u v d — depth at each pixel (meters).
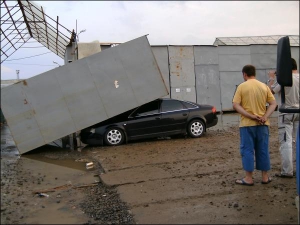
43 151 10.39
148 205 5.16
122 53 10.59
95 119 10.35
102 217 4.82
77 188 6.34
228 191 5.59
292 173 6.14
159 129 10.69
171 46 19.98
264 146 5.74
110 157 8.73
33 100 10.05
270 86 6.39
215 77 20.89
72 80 10.27
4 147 12.74
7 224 4.59
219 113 20.81
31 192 6.11
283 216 4.49
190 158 8.16
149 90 10.73
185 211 4.83
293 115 5.96
